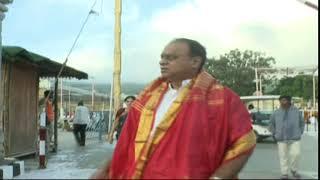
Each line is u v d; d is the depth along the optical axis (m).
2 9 11.93
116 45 23.84
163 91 3.46
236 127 3.22
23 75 16.05
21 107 15.88
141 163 3.23
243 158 3.19
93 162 14.94
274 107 27.69
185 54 3.40
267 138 24.98
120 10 24.00
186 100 3.26
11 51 14.16
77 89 54.56
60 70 17.44
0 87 12.42
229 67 76.94
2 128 13.29
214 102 3.26
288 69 59.75
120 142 3.47
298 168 13.23
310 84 73.75
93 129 29.00
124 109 15.05
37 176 11.90
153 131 3.30
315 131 34.50
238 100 3.32
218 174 3.13
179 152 3.16
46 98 17.50
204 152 3.16
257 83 65.25
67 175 12.06
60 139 25.83
